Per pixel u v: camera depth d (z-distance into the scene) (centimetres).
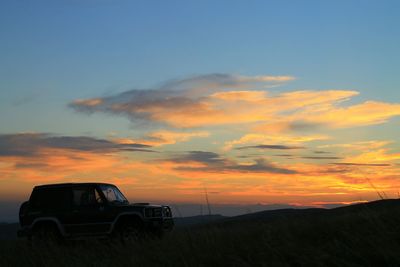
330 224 987
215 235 1046
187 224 1219
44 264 1152
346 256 830
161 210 1577
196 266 916
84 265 1084
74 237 1551
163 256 998
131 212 1527
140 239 1293
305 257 841
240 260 886
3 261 1218
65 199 1584
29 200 1611
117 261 1066
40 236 1522
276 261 854
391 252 798
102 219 1541
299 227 1016
